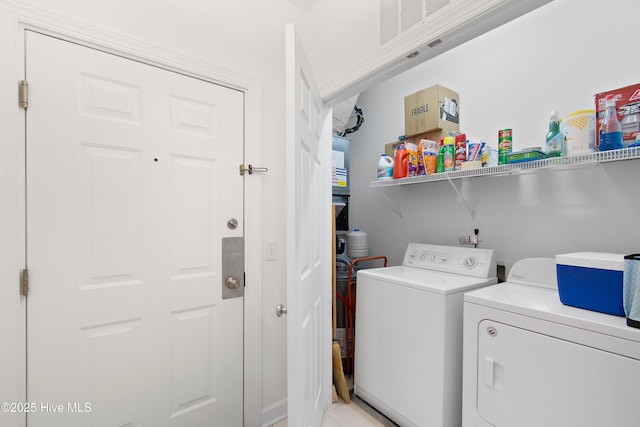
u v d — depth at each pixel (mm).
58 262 1155
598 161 1270
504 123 1830
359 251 2484
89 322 1214
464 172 1742
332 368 1984
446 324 1458
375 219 2729
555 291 1423
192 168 1476
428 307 1525
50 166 1143
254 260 1660
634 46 1340
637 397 907
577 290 1146
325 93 1728
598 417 979
